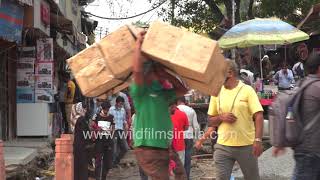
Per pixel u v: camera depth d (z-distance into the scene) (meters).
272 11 21.41
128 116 11.92
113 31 4.21
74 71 4.57
